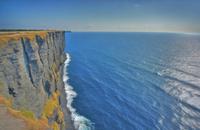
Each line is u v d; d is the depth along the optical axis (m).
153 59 147.12
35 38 43.00
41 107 37.62
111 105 65.56
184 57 158.38
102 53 178.38
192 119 56.62
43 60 47.38
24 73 34.75
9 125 24.09
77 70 110.81
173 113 60.19
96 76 99.50
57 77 65.06
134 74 103.75
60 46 104.25
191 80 91.88
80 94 74.06
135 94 75.44
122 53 178.38
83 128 51.31
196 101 68.19
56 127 38.94
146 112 61.00
